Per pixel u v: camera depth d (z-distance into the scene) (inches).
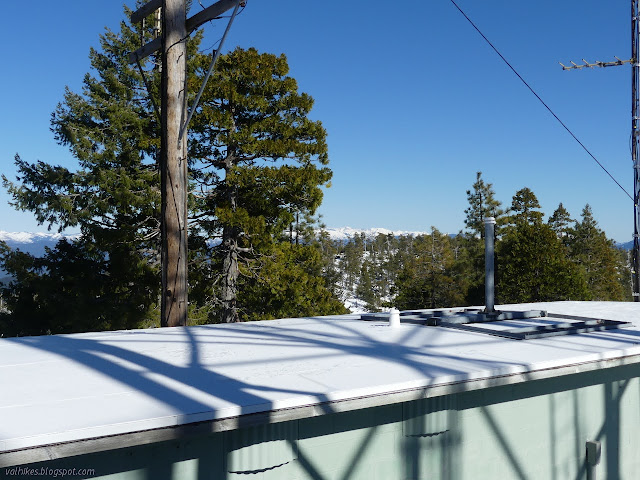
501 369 141.9
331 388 119.7
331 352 162.7
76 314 770.2
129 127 868.6
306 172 746.8
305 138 799.1
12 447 85.4
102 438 92.9
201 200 818.8
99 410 101.9
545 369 151.6
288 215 794.8
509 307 307.9
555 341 185.3
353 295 3356.3
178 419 99.1
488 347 172.6
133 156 837.2
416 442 148.9
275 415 109.3
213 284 799.7
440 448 153.3
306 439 130.8
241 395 113.3
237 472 120.6
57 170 829.8
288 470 127.9
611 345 177.9
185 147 262.2
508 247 1611.7
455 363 147.6
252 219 734.5
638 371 205.6
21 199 808.3
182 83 261.6
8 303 821.9
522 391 172.4
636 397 205.3
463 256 1802.4
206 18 253.9
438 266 1683.1
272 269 765.3
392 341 184.2
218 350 166.6
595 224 2242.9
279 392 116.0
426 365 144.6
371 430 141.1
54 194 820.0
